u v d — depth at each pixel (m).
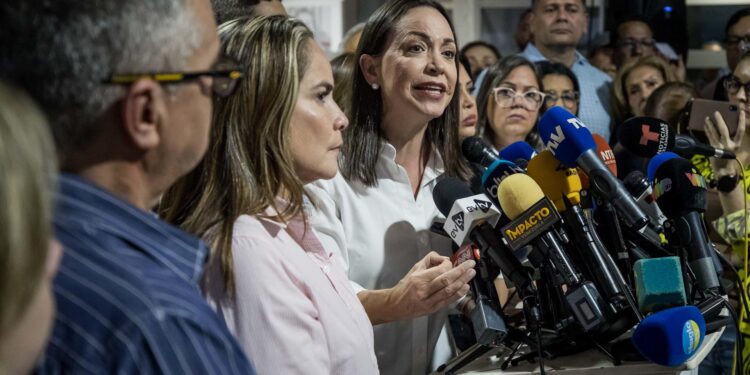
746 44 4.54
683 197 2.01
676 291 1.83
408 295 1.88
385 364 2.19
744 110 3.14
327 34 4.77
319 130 1.63
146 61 0.99
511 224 1.88
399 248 2.21
